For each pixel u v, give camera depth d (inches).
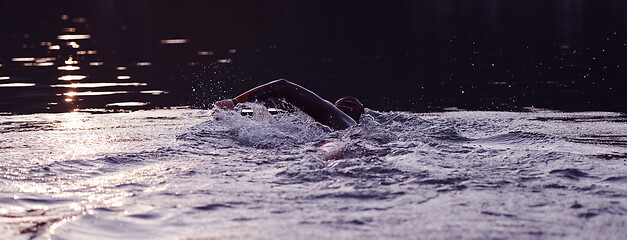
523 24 1958.7
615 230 301.1
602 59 1242.6
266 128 583.2
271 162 461.7
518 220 316.2
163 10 2770.7
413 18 2236.7
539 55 1322.6
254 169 438.9
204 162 463.2
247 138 555.5
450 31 1806.1
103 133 626.2
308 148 519.2
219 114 612.1
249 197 362.3
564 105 811.4
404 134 565.0
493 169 422.6
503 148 534.9
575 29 1792.6
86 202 360.8
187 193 373.4
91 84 1049.5
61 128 663.8
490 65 1213.1
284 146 527.8
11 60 1353.3
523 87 970.7
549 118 714.8
